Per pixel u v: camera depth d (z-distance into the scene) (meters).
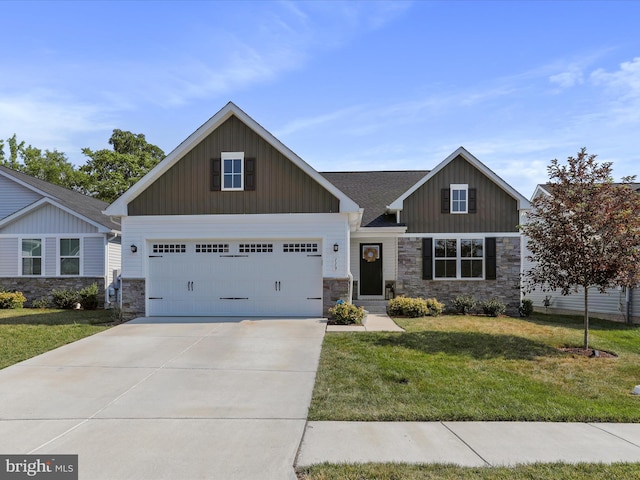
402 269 16.16
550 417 5.78
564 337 11.04
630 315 15.01
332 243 13.20
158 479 4.16
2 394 6.64
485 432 5.33
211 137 13.51
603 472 4.29
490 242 16.03
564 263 9.52
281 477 4.20
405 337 10.53
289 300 13.32
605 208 8.99
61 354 8.96
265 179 13.37
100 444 4.94
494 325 12.77
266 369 7.96
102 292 17.64
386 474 4.21
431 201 16.25
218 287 13.41
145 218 13.39
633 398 6.61
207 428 5.39
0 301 16.61
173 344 9.78
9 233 18.02
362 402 6.29
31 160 40.41
